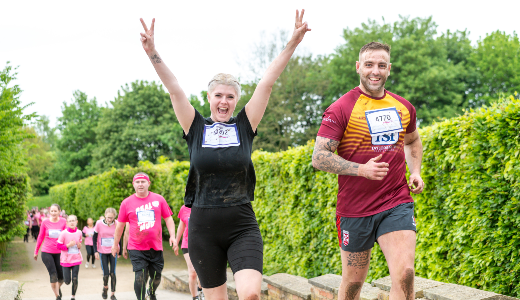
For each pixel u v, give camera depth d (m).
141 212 6.71
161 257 6.94
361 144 3.09
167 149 47.25
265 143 32.59
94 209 20.11
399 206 3.01
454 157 4.87
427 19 33.75
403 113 3.16
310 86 34.09
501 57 31.52
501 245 4.40
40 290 10.43
